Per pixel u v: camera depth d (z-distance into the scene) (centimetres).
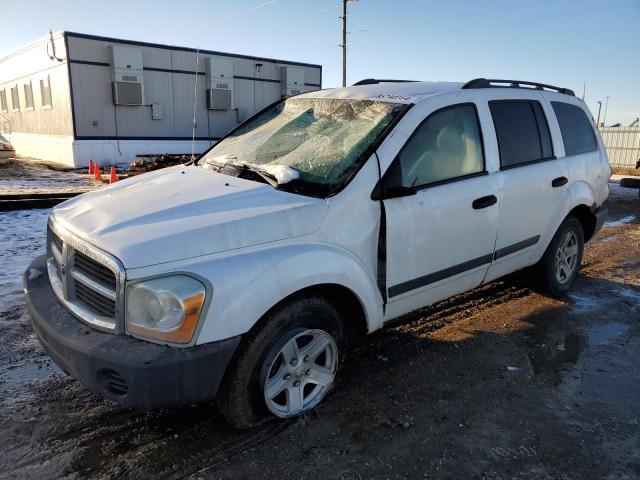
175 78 2223
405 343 404
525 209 422
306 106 404
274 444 275
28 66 2298
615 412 316
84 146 2014
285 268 266
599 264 655
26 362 352
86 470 251
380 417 302
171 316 236
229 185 314
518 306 492
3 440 270
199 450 268
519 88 448
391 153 320
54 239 307
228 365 264
